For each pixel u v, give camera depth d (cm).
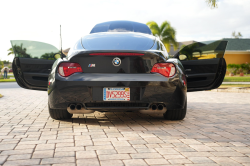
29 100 715
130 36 404
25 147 256
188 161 219
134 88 335
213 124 380
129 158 225
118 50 335
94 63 337
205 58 435
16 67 426
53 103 350
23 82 435
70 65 340
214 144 272
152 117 435
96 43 377
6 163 212
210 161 220
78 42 394
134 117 435
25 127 349
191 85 440
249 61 3572
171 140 286
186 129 344
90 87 333
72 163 213
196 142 279
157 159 223
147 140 285
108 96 334
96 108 339
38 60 438
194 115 466
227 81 1920
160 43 402
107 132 322
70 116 408
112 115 455
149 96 336
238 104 646
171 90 340
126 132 322
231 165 211
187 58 437
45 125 363
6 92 1024
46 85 445
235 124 382
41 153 238
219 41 414
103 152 241
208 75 430
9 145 263
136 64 338
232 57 3541
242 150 251
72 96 337
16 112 488
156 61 342
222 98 809
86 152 241
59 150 247
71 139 287
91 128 345
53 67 363
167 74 340
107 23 507
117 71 337
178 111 391
